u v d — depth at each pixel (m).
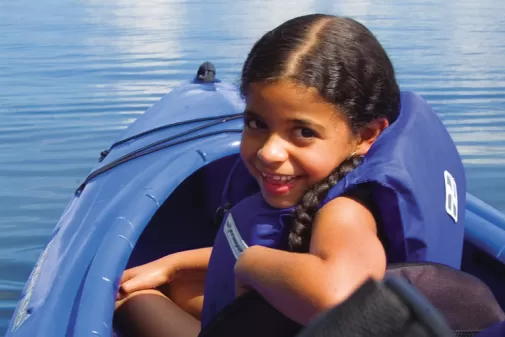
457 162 1.66
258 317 1.23
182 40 9.62
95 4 15.35
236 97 2.93
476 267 2.16
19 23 12.23
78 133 5.30
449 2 14.85
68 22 12.21
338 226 1.21
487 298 1.24
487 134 5.17
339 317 0.56
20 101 6.35
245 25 10.96
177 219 2.73
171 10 13.66
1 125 5.57
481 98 6.27
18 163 4.61
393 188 1.31
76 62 8.24
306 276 1.12
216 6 14.12
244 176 2.28
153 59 8.27
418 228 1.36
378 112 1.37
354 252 1.14
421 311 0.54
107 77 7.32
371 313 0.55
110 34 10.50
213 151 2.40
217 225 2.26
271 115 1.30
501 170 4.36
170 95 3.09
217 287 1.60
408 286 0.57
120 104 6.15
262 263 1.22
